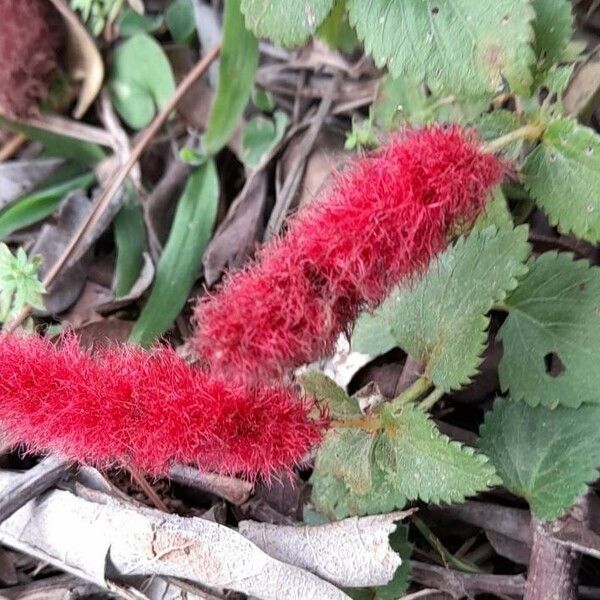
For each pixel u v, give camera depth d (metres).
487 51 0.14
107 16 0.22
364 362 0.18
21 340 0.14
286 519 0.17
